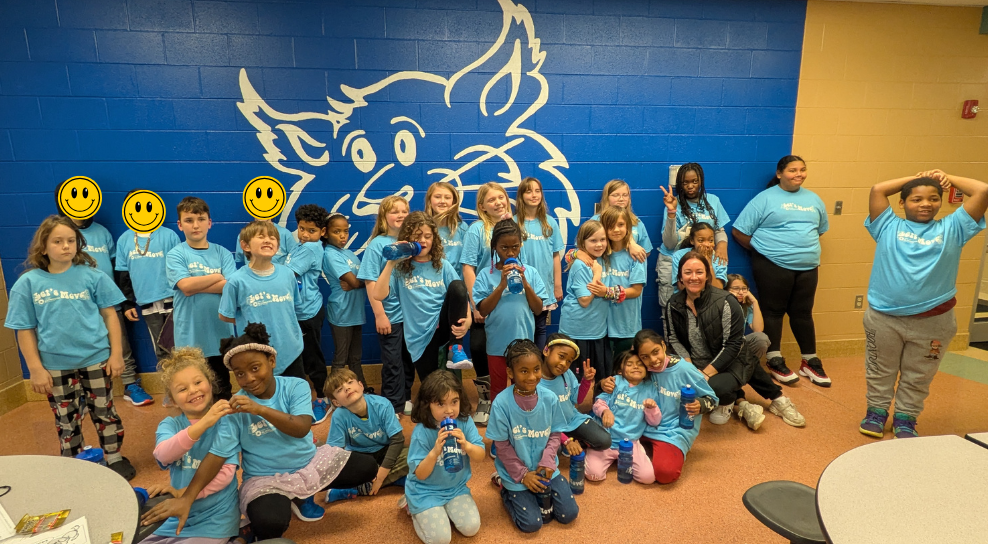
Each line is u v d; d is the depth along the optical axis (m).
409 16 3.25
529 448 2.08
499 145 3.48
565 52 3.42
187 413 1.76
